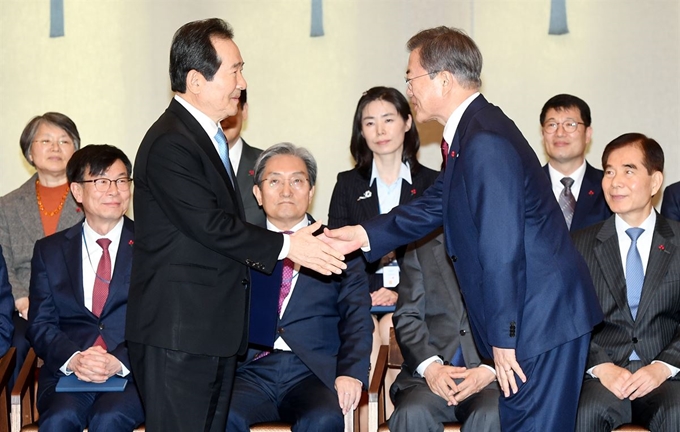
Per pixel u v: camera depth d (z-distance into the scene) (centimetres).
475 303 331
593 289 339
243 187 478
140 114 614
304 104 609
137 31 614
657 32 587
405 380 405
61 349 406
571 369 328
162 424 324
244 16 609
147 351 327
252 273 392
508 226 310
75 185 428
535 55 594
